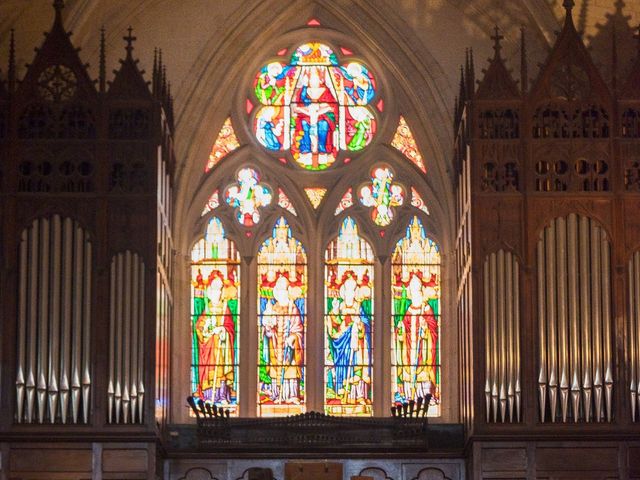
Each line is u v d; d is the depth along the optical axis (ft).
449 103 145.48
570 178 131.44
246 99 147.95
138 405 126.52
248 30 146.82
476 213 130.72
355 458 132.67
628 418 127.34
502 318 129.18
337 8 147.33
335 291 144.46
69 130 130.93
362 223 146.00
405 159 147.02
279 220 146.10
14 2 135.85
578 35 133.39
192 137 145.59
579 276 130.00
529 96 132.67
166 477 132.57
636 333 129.08
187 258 144.05
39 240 129.08
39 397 126.41
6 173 129.80
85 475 125.39
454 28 146.10
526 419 127.34
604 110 132.67
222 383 142.10
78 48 132.57
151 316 127.95
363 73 148.77
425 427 132.57
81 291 128.26
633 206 131.13
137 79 131.64
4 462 125.39
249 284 144.05
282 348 143.02
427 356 143.02
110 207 129.59
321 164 147.02
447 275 144.15
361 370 142.61
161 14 145.69
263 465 132.67
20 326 127.54
